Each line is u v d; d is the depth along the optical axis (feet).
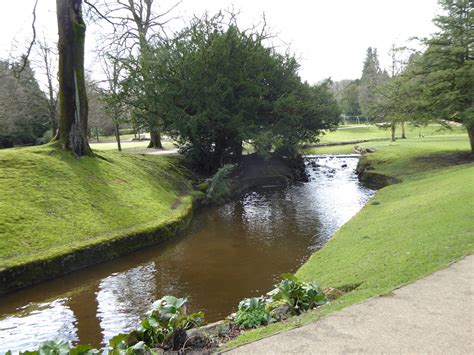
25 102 117.29
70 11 60.64
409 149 108.99
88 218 46.44
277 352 13.91
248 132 83.20
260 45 94.43
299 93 99.04
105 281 36.45
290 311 19.57
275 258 41.86
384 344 14.11
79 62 61.77
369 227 41.81
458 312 16.47
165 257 43.32
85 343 25.48
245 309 19.24
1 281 33.09
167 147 136.36
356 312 16.89
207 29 88.99
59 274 37.29
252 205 72.69
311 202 72.64
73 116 61.46
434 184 59.26
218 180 75.72
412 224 37.29
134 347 14.70
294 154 110.73
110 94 94.94
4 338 26.37
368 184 88.69
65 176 53.67
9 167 50.42
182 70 84.17
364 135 205.57
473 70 73.77
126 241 44.47
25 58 68.49
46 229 41.45
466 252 24.79
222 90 84.33
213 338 16.98
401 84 89.04
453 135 168.04
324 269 31.24
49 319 29.07
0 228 38.55
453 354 13.32
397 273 23.85
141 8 114.93
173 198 66.64
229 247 46.50
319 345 14.25
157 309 17.49
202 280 36.24
